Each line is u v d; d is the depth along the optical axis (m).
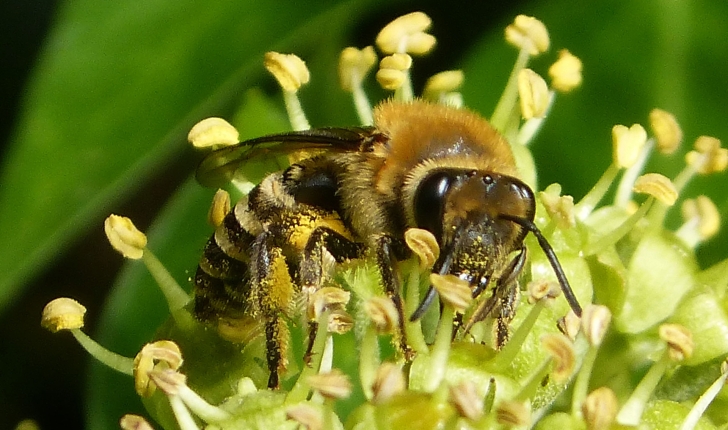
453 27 0.11
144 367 0.10
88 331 0.12
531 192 0.10
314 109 0.12
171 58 0.11
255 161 0.10
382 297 0.10
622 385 0.10
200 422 0.10
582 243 0.10
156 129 0.11
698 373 0.10
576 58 0.11
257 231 0.10
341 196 0.10
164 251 0.11
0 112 0.11
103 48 0.11
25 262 0.11
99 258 0.12
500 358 0.10
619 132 0.11
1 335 0.12
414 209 0.10
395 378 0.10
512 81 0.11
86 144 0.11
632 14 0.11
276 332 0.10
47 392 0.12
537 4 0.12
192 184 0.11
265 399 0.10
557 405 0.10
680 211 0.11
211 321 0.10
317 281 0.10
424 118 0.10
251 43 0.11
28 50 0.11
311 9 0.11
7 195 0.11
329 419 0.10
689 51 0.11
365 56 0.11
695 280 0.11
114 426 0.11
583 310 0.10
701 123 0.11
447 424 0.09
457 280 0.10
